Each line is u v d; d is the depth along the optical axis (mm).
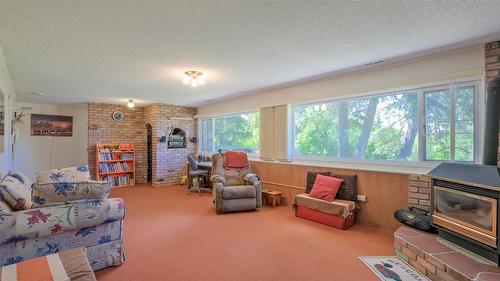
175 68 3283
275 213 3984
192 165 5637
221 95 5277
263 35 2303
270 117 4836
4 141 3035
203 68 3297
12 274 1309
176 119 6664
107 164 6242
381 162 3416
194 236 2982
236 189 4031
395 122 3377
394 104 3393
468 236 1997
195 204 4551
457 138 2842
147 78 3777
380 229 3252
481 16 1978
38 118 6156
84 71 3398
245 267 2258
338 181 3525
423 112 3092
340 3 1784
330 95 3854
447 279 1853
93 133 6199
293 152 4609
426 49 2680
